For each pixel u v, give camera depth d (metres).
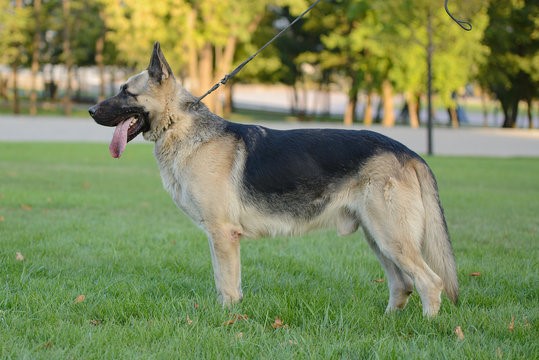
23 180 13.45
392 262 5.12
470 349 4.04
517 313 4.93
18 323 4.51
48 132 30.56
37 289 5.35
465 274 6.28
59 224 8.54
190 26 36.19
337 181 4.88
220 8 36.06
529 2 42.97
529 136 35.28
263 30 48.50
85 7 45.62
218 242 5.03
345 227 4.99
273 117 54.22
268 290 5.64
